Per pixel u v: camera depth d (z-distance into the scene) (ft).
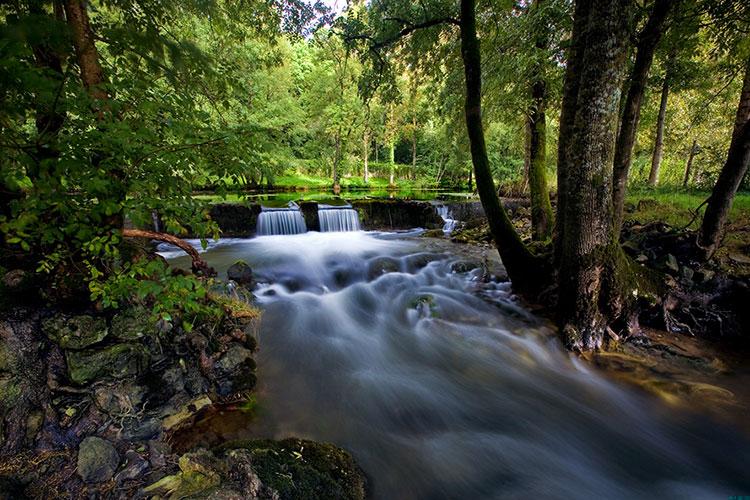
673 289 17.87
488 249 35.09
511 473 10.16
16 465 7.32
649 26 15.67
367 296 22.74
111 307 9.87
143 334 9.93
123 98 8.45
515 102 26.35
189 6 13.20
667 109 50.16
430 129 119.34
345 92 85.46
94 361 8.86
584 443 11.41
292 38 22.47
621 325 16.31
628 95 16.52
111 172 7.83
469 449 10.91
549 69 22.50
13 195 8.84
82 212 7.05
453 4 25.02
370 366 15.06
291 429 10.80
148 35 8.47
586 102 13.42
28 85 5.53
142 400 9.28
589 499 9.43
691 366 14.75
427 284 24.90
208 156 8.36
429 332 18.25
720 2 18.48
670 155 68.69
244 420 10.66
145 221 7.41
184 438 9.50
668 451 11.12
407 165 138.72
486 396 13.52
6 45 5.22
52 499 6.91
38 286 9.25
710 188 42.96
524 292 20.75
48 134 6.74
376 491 9.05
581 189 14.20
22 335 8.39
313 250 33.91
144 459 8.04
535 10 19.83
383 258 29.89
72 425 8.23
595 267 14.78
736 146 17.30
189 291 8.86
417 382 14.11
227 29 18.49
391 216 51.39
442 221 52.26
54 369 8.58
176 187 8.09
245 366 12.08
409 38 28.27
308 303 20.79
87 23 9.25
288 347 15.76
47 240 7.11
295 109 78.43
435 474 9.89
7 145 6.17
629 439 11.60
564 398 13.48
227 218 42.09
